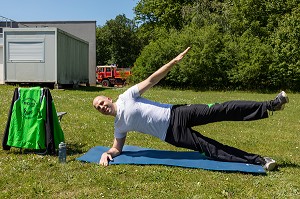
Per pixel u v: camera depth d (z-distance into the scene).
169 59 31.12
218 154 5.46
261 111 5.13
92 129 8.58
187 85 30.94
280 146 7.22
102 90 24.77
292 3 30.33
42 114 5.90
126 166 5.29
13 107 6.02
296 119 11.75
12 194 4.21
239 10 31.75
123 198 4.11
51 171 5.05
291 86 28.77
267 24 30.70
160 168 5.21
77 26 35.06
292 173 5.16
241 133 8.74
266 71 28.75
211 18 32.81
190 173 5.02
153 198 4.13
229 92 28.12
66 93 19.50
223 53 29.67
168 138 5.59
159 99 18.64
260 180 4.77
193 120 5.48
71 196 4.16
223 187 4.49
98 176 4.82
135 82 32.78
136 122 5.58
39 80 21.72
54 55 21.45
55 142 5.96
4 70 21.94
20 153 6.06
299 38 28.31
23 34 21.58
